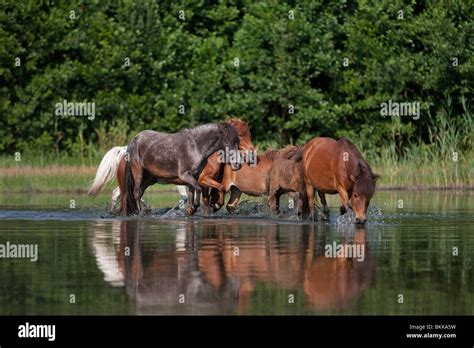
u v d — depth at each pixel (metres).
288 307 9.07
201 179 18.69
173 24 35.25
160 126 34.00
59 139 33.25
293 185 17.44
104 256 12.22
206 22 35.78
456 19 32.69
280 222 16.94
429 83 32.56
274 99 33.69
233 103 33.72
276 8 34.41
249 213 19.23
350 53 33.81
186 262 11.59
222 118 33.88
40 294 9.69
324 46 33.62
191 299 9.41
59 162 31.61
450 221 16.89
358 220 15.83
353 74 33.59
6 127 32.97
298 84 33.56
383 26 33.56
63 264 11.58
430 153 29.92
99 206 21.16
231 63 34.41
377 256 12.10
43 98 33.03
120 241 13.85
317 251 12.56
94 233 15.04
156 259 11.89
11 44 32.81
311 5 33.97
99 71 33.56
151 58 34.19
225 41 35.38
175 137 18.31
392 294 9.59
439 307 9.04
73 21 33.94
